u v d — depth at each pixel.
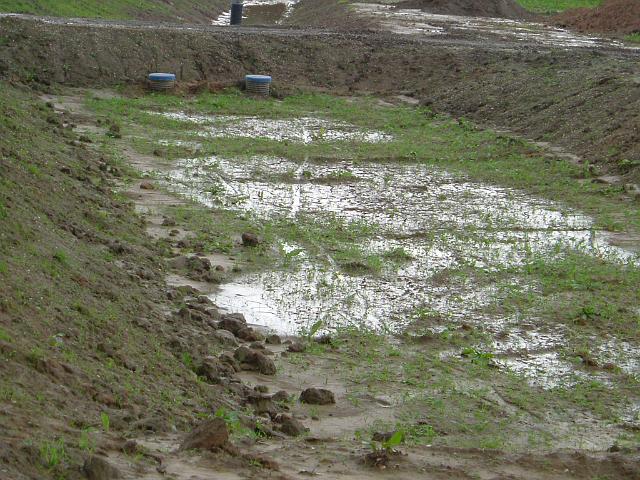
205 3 97.81
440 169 37.44
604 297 23.27
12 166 24.31
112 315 17.56
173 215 29.00
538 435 15.96
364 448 13.98
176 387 15.68
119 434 12.57
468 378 18.44
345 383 17.89
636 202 32.28
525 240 28.03
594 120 40.62
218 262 24.94
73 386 13.52
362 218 30.14
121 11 75.19
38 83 49.31
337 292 23.12
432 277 24.45
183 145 39.78
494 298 23.00
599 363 19.47
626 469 13.48
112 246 22.97
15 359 13.28
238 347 19.09
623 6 73.12
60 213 23.53
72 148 33.94
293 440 14.31
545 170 36.75
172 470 11.55
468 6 81.88
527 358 19.66
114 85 51.59
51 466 10.50
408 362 19.14
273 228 28.38
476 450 14.12
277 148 39.91
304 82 55.44
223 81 53.81
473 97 49.19
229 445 12.66
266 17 96.06
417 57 56.78
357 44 58.41
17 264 17.09
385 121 47.09
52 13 64.44
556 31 70.69
